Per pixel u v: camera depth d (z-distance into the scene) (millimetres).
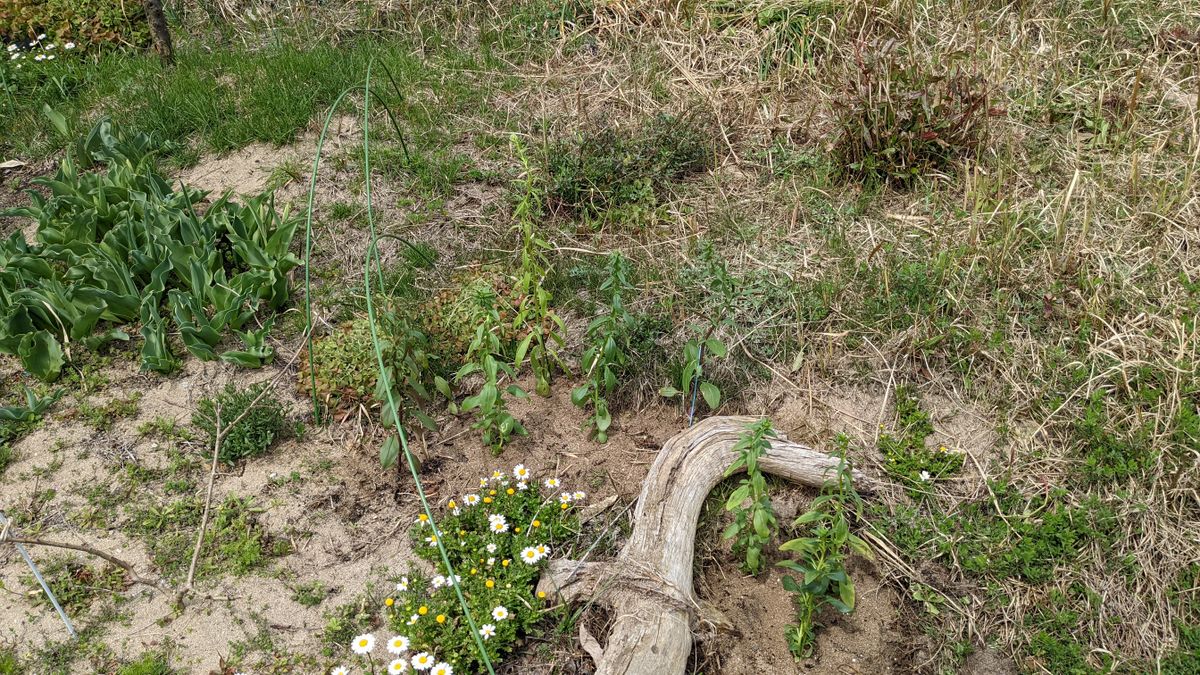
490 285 1846
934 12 2498
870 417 1698
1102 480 1553
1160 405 1590
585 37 2609
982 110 2104
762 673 1405
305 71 2516
